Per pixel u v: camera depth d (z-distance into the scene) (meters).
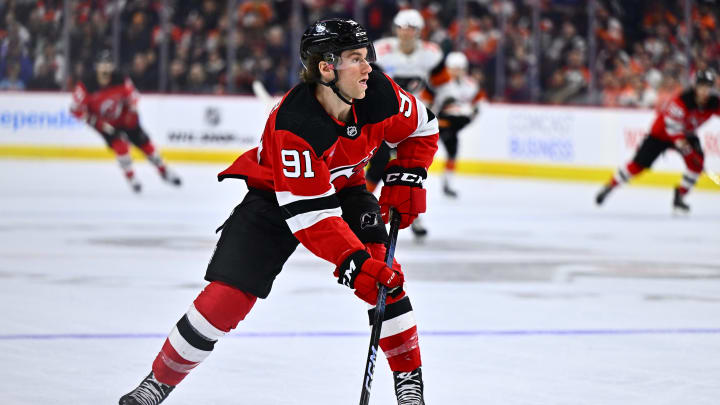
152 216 19.55
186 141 32.12
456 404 6.91
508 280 12.93
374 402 6.95
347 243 5.57
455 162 24.89
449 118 24.61
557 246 16.56
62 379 7.43
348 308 10.62
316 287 11.98
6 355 8.17
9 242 15.52
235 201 22.83
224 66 32.50
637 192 27.73
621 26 31.25
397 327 6.00
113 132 23.92
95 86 24.20
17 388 7.14
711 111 21.67
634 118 29.72
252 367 7.93
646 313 10.67
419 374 6.11
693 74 30.50
